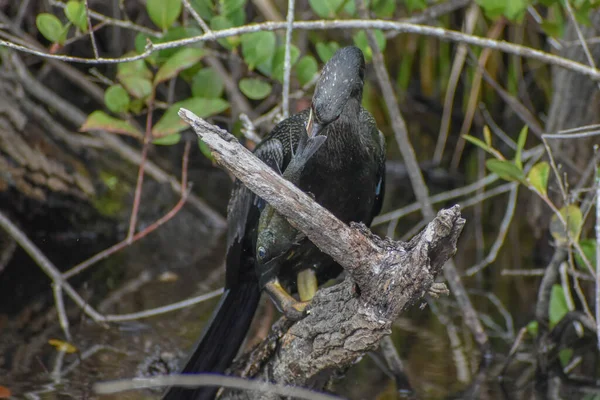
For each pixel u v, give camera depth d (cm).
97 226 1302
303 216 532
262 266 670
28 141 1240
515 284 1134
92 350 863
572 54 1098
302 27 841
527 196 1350
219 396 723
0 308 987
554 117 1120
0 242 1200
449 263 912
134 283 1093
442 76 1544
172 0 887
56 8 1215
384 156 762
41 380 777
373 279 559
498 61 1483
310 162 670
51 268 970
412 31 852
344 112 662
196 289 1072
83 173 1309
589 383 836
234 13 932
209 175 1516
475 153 1593
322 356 636
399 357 877
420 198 961
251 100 1379
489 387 810
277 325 693
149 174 1366
